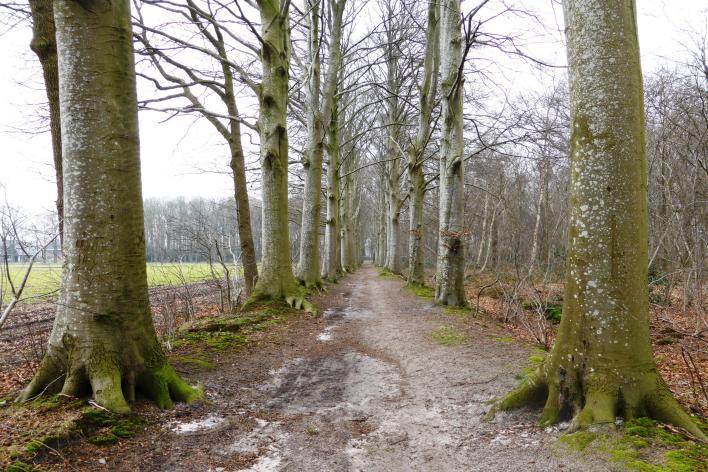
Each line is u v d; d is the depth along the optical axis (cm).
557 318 1003
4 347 730
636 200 352
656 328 923
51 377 398
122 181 419
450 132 1113
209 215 1237
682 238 1099
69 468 301
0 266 489
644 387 341
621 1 355
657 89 1344
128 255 421
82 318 397
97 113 404
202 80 1060
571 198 380
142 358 427
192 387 471
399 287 1809
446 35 1093
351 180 3145
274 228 1064
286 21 1134
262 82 1038
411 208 1786
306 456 362
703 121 1097
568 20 385
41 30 589
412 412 460
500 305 1216
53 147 596
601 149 354
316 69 1512
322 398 507
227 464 341
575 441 324
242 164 1226
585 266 362
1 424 334
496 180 2433
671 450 290
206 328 779
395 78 2188
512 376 526
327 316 1053
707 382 547
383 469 343
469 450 363
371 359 680
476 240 2927
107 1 407
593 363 354
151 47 948
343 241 3134
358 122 2761
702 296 1045
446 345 715
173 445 359
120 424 364
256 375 574
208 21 989
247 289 1220
